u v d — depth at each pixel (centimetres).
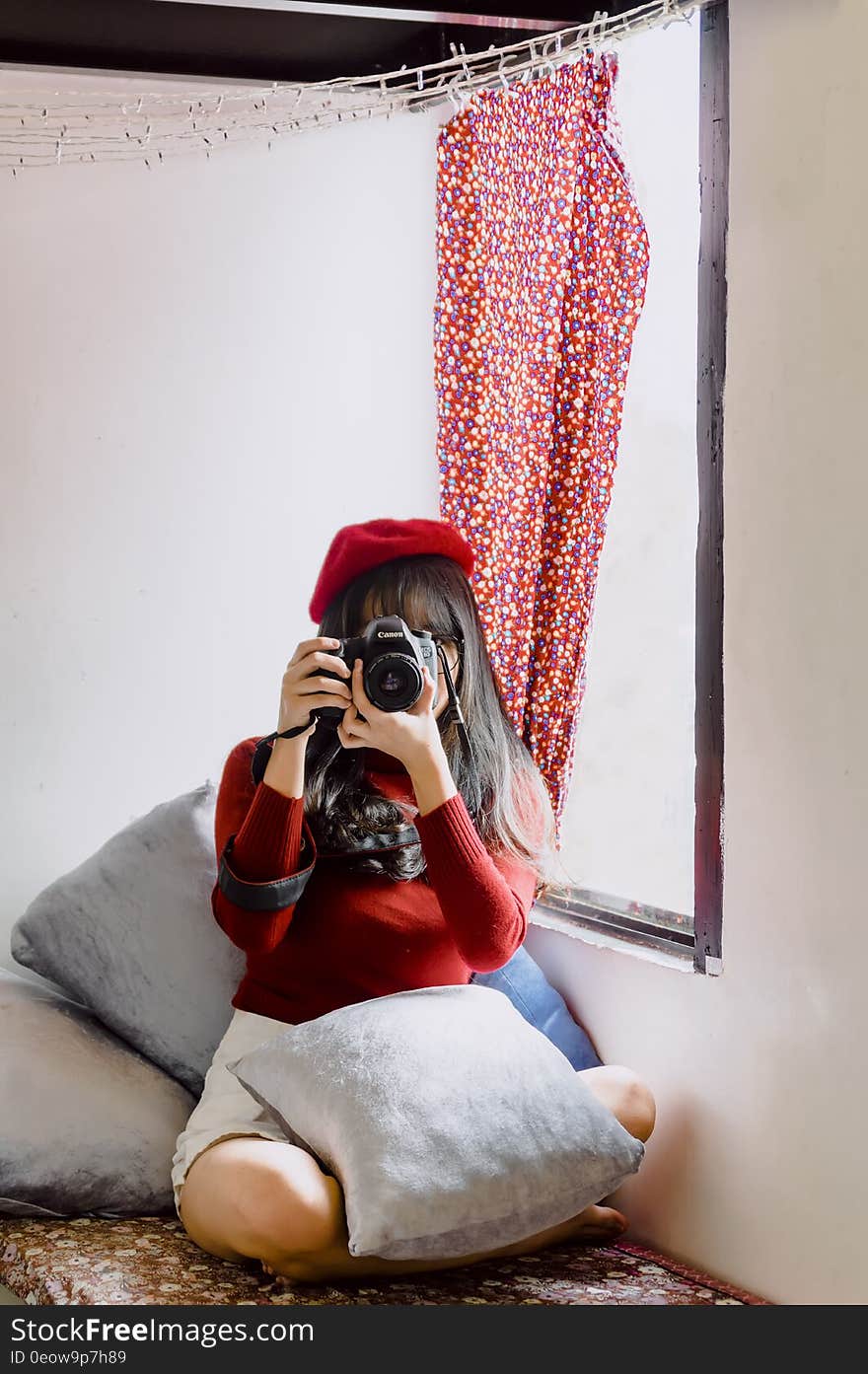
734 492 170
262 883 172
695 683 182
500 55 206
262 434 246
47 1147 180
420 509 258
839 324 154
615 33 174
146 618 240
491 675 194
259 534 247
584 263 204
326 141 247
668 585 213
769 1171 166
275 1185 152
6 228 229
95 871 207
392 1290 160
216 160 240
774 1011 165
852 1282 153
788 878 163
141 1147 185
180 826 209
